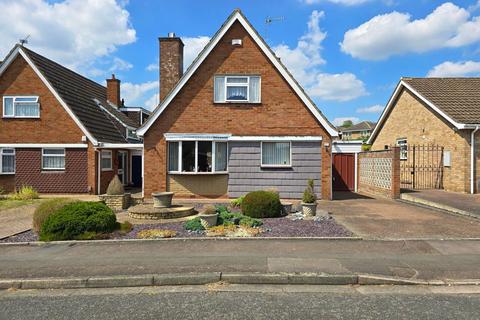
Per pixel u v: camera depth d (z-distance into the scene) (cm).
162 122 1511
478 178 1622
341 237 800
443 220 1009
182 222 1004
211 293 526
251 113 1502
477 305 477
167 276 569
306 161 1490
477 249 717
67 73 2211
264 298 504
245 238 794
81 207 861
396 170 1509
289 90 1495
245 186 1500
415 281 555
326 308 468
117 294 529
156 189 1512
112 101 2619
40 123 1781
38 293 539
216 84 1511
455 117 1669
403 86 2191
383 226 926
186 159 1505
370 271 590
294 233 847
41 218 893
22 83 1786
